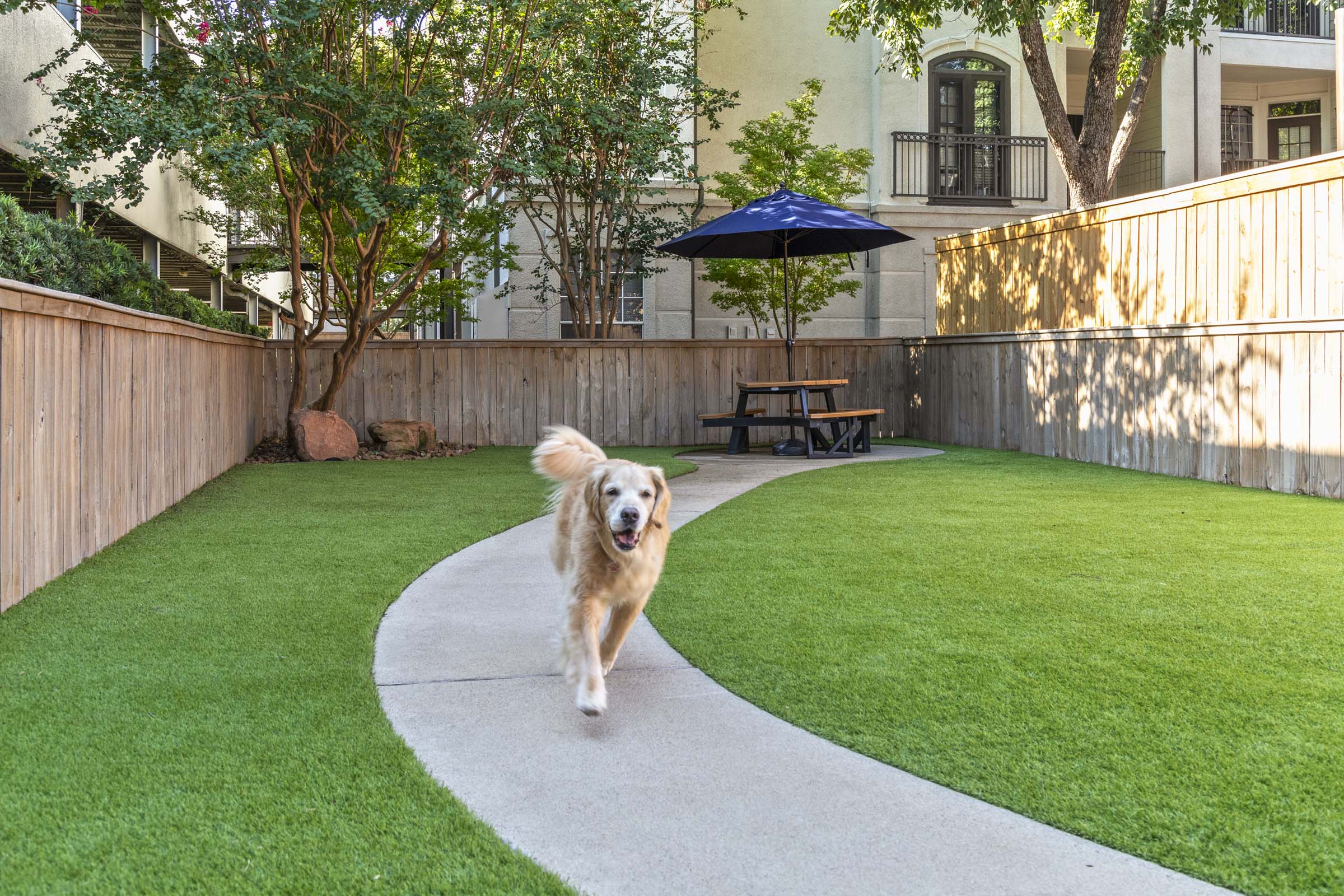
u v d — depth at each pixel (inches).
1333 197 307.4
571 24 442.0
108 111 329.4
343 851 90.9
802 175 590.9
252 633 164.1
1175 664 144.9
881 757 113.9
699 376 566.9
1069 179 517.3
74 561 211.8
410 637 166.6
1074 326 440.1
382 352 534.9
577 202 635.5
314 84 387.9
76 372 210.5
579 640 134.0
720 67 687.1
